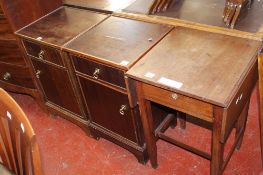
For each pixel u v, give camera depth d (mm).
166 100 1435
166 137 1780
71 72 1876
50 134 2297
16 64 2215
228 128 1364
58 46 1766
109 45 1676
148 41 1635
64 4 2230
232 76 1302
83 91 1932
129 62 1508
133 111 1708
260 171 1815
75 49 1701
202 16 1729
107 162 2020
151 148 1806
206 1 1876
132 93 1595
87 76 1790
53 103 2312
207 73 1341
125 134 1922
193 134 2127
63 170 2012
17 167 1114
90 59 1646
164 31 1685
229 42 1498
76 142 2195
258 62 1376
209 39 1545
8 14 1944
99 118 2010
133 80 1553
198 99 1258
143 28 1755
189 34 1613
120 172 1943
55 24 2018
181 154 1994
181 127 2168
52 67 1985
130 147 1935
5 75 2350
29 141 863
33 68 2156
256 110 2219
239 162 1881
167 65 1430
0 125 1086
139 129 1812
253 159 1888
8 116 1003
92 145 2152
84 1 2195
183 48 1518
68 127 2330
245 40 1489
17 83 2377
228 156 1693
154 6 1826
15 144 1037
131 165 1975
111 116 1900
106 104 1852
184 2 1909
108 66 1590
